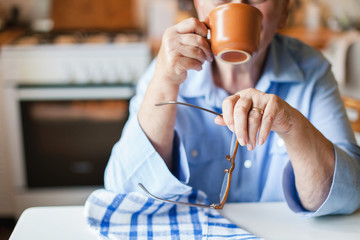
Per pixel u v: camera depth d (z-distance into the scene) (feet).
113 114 7.54
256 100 2.61
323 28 9.44
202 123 3.71
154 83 3.14
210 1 3.19
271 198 3.77
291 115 2.71
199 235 2.75
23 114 7.44
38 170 7.77
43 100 7.38
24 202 7.90
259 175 3.72
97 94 7.38
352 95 8.23
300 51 3.98
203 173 3.76
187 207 3.10
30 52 7.19
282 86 3.84
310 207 3.07
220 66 3.68
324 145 2.97
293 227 2.90
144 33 8.78
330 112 3.70
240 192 3.76
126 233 2.78
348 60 8.09
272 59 3.73
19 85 7.34
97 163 7.79
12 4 8.96
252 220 2.98
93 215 2.89
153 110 3.16
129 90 7.41
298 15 9.41
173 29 2.90
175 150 3.39
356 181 2.99
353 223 2.96
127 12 8.93
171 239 2.71
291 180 3.16
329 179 2.95
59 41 7.49
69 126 7.55
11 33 8.34
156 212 2.99
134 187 3.32
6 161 7.72
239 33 2.58
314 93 3.81
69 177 7.82
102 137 7.65
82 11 8.82
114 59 7.32
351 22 9.41
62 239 2.75
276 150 3.65
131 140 3.20
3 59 7.18
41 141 7.60
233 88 3.78
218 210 3.10
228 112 2.58
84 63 7.30
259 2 3.13
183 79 3.07
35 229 2.85
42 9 9.03
